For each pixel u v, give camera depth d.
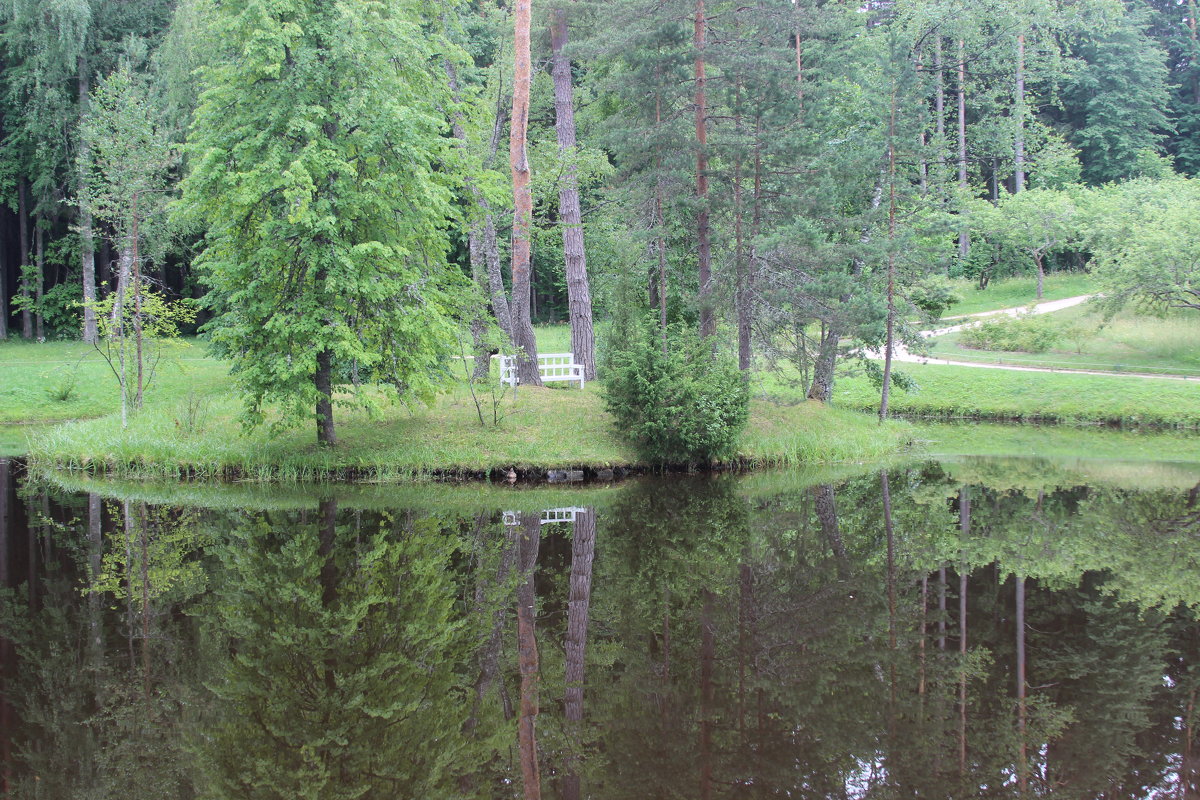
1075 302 38.09
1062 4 33.94
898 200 22.34
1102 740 5.98
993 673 7.30
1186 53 53.84
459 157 16.67
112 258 39.22
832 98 22.33
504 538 11.86
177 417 18.78
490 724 6.29
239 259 15.37
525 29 19.33
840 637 8.20
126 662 7.19
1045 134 40.72
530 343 21.25
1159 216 32.03
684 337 18.56
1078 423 26.88
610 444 17.88
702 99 19.53
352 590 9.26
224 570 9.98
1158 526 13.25
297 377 15.24
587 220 27.73
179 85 27.06
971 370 30.97
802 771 5.58
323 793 5.21
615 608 9.02
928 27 24.62
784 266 20.34
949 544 12.11
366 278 14.94
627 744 5.97
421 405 19.14
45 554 10.87
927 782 5.40
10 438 23.06
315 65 14.27
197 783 5.29
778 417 21.34
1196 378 28.81
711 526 12.97
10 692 6.59
